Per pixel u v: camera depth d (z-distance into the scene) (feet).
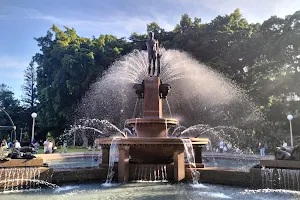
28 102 154.92
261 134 90.68
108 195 19.67
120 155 25.49
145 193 20.33
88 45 115.24
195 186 23.18
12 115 137.49
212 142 86.94
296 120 86.22
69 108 110.32
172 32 113.70
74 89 107.04
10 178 22.02
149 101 32.48
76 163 44.37
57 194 20.21
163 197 19.01
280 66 90.12
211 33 101.96
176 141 25.05
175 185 23.61
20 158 23.47
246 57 94.02
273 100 97.09
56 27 120.47
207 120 91.40
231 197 19.02
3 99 153.17
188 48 99.60
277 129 90.74
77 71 105.50
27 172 22.81
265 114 92.02
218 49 100.78
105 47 114.21
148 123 29.60
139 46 109.81
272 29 94.38
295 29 80.64
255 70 93.97
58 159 50.88
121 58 101.30
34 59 131.03
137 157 27.50
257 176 22.53
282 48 82.53
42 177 23.43
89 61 105.29
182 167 25.54
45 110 116.37
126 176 25.34
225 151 69.56
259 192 20.75
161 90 33.40
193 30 104.17
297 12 85.15
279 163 22.07
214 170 24.93
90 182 25.27
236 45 93.04
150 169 25.93
